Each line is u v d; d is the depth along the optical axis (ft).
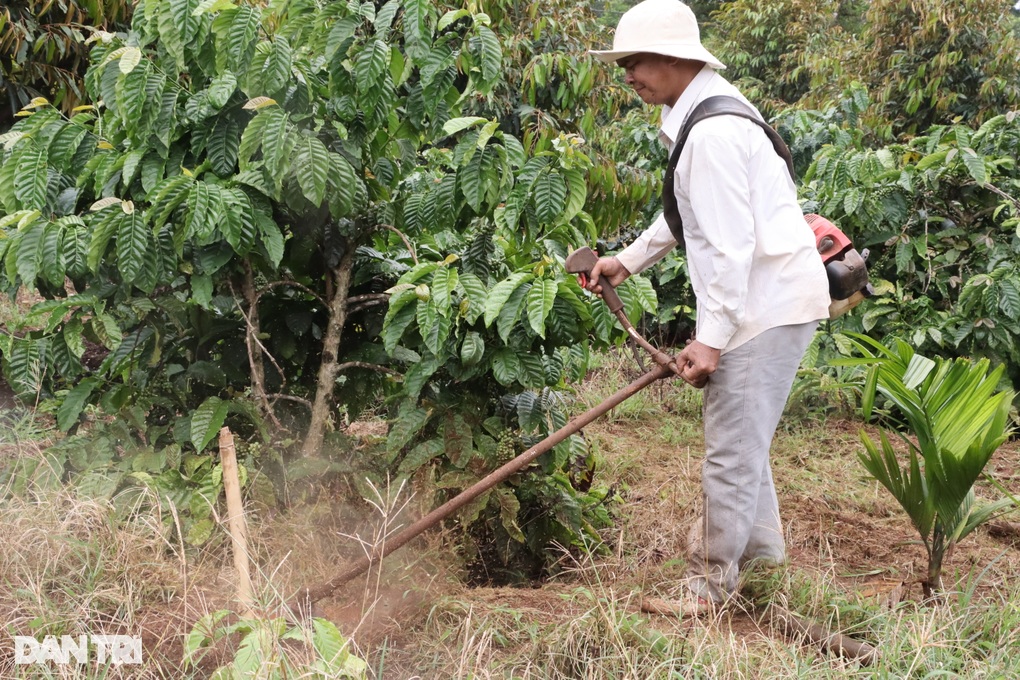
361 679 7.25
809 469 15.33
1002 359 16.85
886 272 18.45
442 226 10.28
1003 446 16.34
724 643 8.48
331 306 10.65
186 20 8.82
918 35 24.29
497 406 11.10
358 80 9.14
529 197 9.76
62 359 10.52
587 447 12.26
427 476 10.39
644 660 8.23
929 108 24.86
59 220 9.49
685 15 8.70
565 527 11.14
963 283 17.70
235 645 8.23
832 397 17.83
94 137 10.01
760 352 8.73
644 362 20.02
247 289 10.41
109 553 9.24
